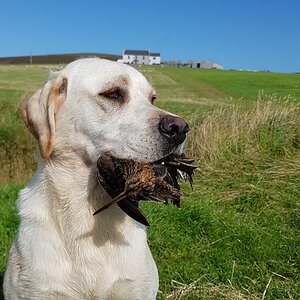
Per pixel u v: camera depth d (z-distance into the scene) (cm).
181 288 66
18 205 48
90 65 48
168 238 80
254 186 104
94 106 46
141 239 47
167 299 65
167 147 43
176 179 45
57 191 45
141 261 46
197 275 71
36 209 46
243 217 94
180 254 77
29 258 45
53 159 46
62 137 46
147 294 47
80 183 45
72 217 45
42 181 46
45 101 45
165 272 71
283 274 74
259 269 74
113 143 45
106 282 45
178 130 43
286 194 102
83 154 46
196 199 98
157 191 41
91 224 45
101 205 45
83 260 44
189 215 87
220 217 89
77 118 46
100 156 44
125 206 42
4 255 72
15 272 46
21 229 47
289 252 79
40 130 45
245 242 81
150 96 49
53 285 44
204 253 78
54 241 45
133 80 48
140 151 43
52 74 50
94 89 46
